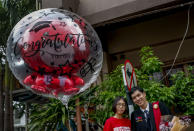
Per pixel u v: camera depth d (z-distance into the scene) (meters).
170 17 4.82
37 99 7.93
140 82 3.10
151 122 1.87
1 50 9.03
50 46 1.32
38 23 1.38
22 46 1.36
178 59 4.60
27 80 1.46
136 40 5.04
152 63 3.37
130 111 2.26
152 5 3.61
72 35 1.37
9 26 7.89
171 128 1.70
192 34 4.54
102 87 3.65
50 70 1.37
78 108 3.35
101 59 1.63
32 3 7.41
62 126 3.43
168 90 2.95
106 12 3.96
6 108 8.89
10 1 7.36
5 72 9.01
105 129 2.31
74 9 4.11
